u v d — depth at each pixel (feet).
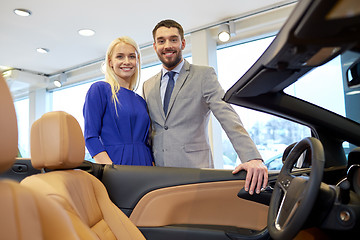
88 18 11.80
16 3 10.72
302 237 3.71
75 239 1.92
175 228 4.67
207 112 5.89
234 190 4.64
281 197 3.44
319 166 2.72
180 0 10.64
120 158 5.42
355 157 3.51
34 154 3.44
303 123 3.87
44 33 13.10
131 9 11.14
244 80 3.21
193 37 13.07
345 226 2.80
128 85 6.20
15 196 1.72
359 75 2.97
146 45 14.32
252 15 11.75
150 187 4.86
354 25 1.96
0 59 16.01
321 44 2.25
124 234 3.89
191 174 4.81
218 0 10.73
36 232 1.73
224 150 13.44
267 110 3.83
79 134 3.71
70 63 16.70
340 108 10.34
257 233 4.39
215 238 4.51
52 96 20.30
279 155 12.25
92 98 5.55
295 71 2.94
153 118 5.94
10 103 1.74
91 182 4.00
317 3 1.77
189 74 5.79
